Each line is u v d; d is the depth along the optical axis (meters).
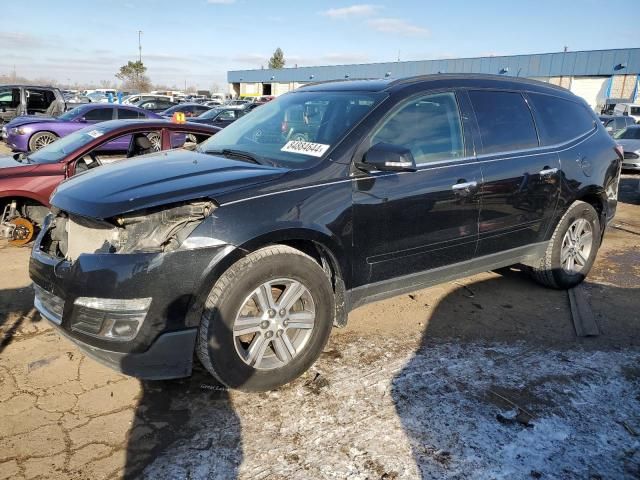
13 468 2.34
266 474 2.33
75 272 2.59
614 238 6.65
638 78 36.22
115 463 2.38
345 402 2.87
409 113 3.45
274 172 2.96
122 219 2.62
